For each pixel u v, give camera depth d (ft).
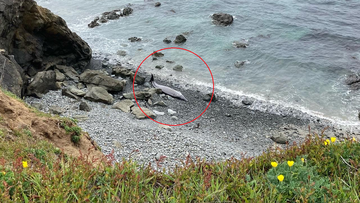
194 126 68.44
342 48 105.19
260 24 124.06
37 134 31.27
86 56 92.63
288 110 76.95
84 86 78.48
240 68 96.58
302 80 89.25
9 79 55.88
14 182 17.70
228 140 63.93
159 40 114.62
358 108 76.95
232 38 114.01
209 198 18.44
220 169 21.89
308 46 106.93
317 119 73.26
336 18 128.36
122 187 18.19
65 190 17.56
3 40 66.28
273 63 97.81
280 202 18.67
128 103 70.54
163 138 53.11
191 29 121.60
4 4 63.46
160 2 150.20
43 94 68.49
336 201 17.98
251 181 20.22
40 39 78.95
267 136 66.90
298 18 128.67
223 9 139.85
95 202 17.85
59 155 27.43
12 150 24.32
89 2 153.07
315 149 24.81
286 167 21.08
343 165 22.82
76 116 58.08
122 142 49.42
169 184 20.57
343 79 88.38
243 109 77.51
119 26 126.11
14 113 32.07
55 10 142.20
